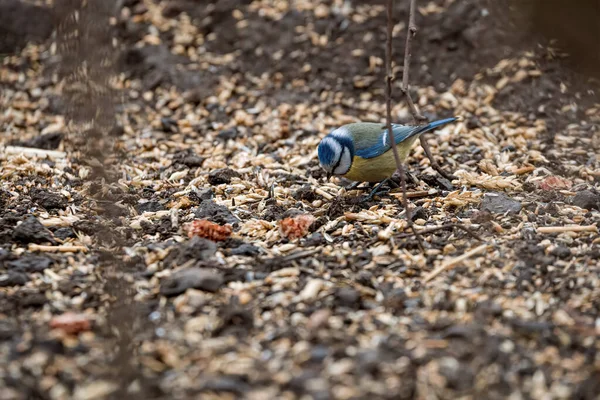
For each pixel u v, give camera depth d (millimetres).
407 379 6895
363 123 11219
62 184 11867
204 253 9211
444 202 10703
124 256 9242
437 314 7938
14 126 14672
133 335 7562
